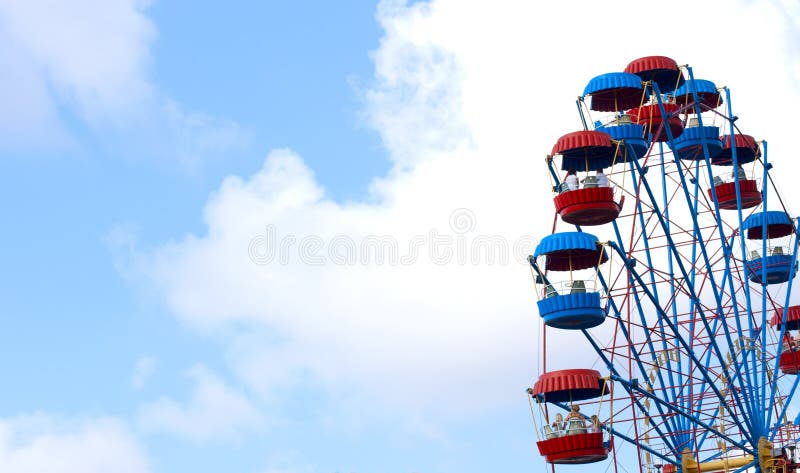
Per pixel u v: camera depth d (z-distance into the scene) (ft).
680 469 174.09
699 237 166.30
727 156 205.16
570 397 165.07
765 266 184.03
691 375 170.60
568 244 151.84
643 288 153.89
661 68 179.63
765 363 174.81
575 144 158.71
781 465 168.25
